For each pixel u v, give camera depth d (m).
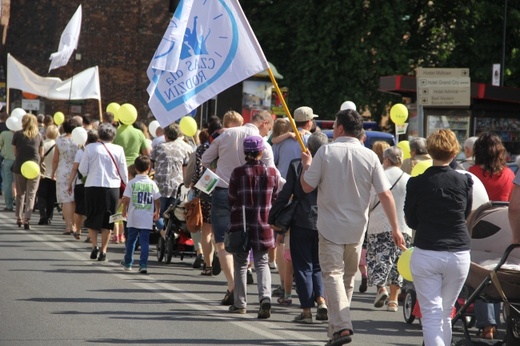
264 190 26.36
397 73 86.69
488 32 90.69
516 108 56.50
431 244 19.61
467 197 19.95
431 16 93.25
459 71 45.69
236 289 27.12
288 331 24.64
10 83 71.12
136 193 34.19
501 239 22.11
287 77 89.94
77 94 69.25
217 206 28.70
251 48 28.19
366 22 86.56
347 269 22.67
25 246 39.91
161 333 23.66
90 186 36.78
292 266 27.38
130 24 100.19
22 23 105.75
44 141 49.00
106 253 39.25
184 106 28.55
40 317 25.06
